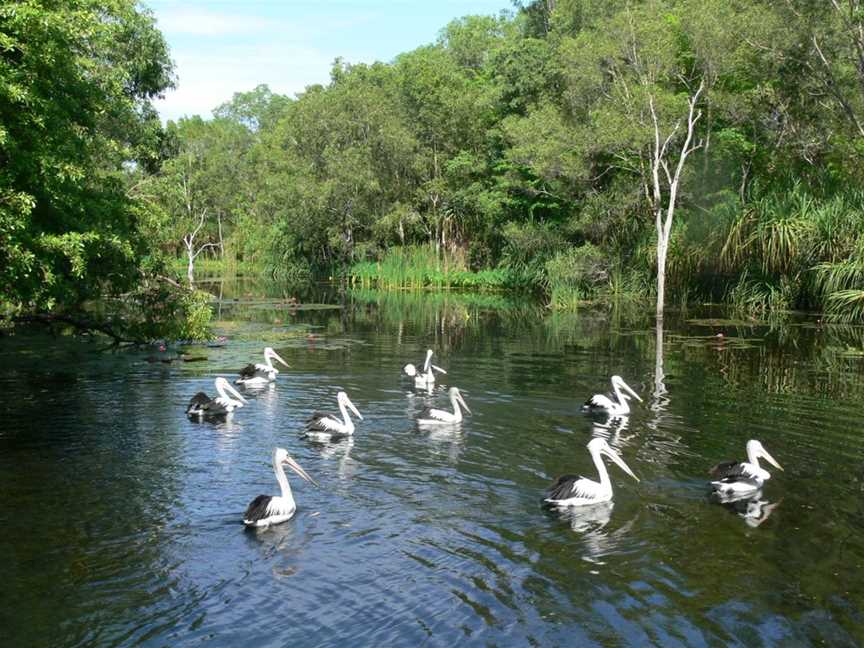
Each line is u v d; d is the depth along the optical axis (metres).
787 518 12.99
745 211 43.62
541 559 11.44
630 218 54.66
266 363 27.86
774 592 10.50
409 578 10.83
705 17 43.03
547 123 50.72
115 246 26.59
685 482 14.79
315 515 13.04
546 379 25.02
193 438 17.53
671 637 9.41
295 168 80.69
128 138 41.16
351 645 9.18
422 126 76.06
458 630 9.52
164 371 25.98
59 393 22.16
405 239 81.62
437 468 15.56
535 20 77.31
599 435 18.05
